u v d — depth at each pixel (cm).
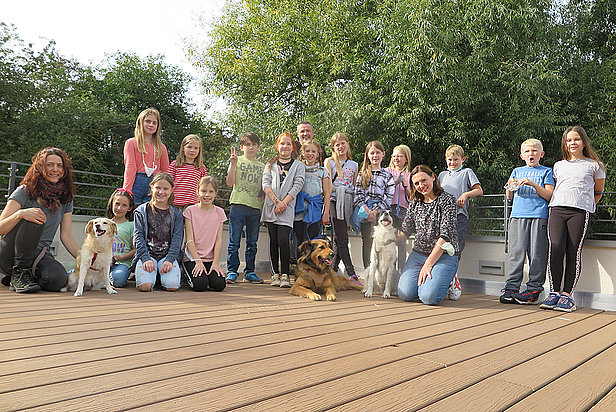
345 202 480
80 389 145
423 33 881
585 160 385
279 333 241
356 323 281
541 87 901
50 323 246
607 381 177
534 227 401
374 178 464
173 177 473
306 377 166
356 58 1135
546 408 145
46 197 364
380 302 386
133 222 443
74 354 186
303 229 485
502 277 474
